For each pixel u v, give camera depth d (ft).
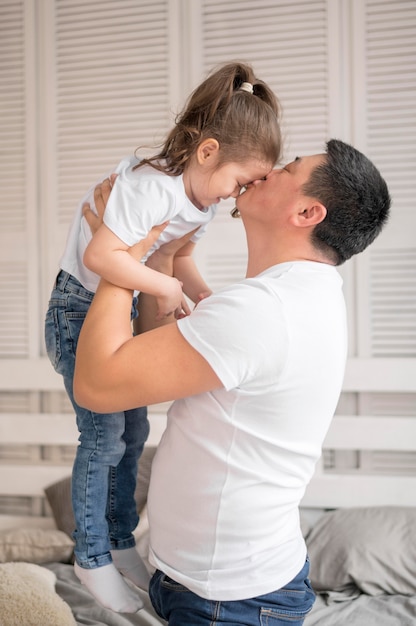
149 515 3.77
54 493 8.12
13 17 8.92
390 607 6.29
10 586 5.93
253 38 8.31
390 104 8.04
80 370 3.46
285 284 3.47
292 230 3.77
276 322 3.30
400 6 7.98
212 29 8.43
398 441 7.89
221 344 3.23
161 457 3.71
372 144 8.12
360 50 8.08
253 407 3.40
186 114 4.30
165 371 3.29
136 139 8.64
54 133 8.87
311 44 8.18
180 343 3.30
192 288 4.92
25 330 8.95
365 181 3.65
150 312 4.45
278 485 3.52
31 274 8.93
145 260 4.33
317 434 3.66
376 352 8.13
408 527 7.02
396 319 8.07
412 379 7.85
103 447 4.13
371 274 8.13
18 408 9.10
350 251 3.78
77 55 8.79
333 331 3.51
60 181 8.87
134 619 6.08
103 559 4.03
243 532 3.46
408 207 8.02
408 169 8.04
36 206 8.92
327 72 8.14
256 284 3.43
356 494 7.89
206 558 3.49
